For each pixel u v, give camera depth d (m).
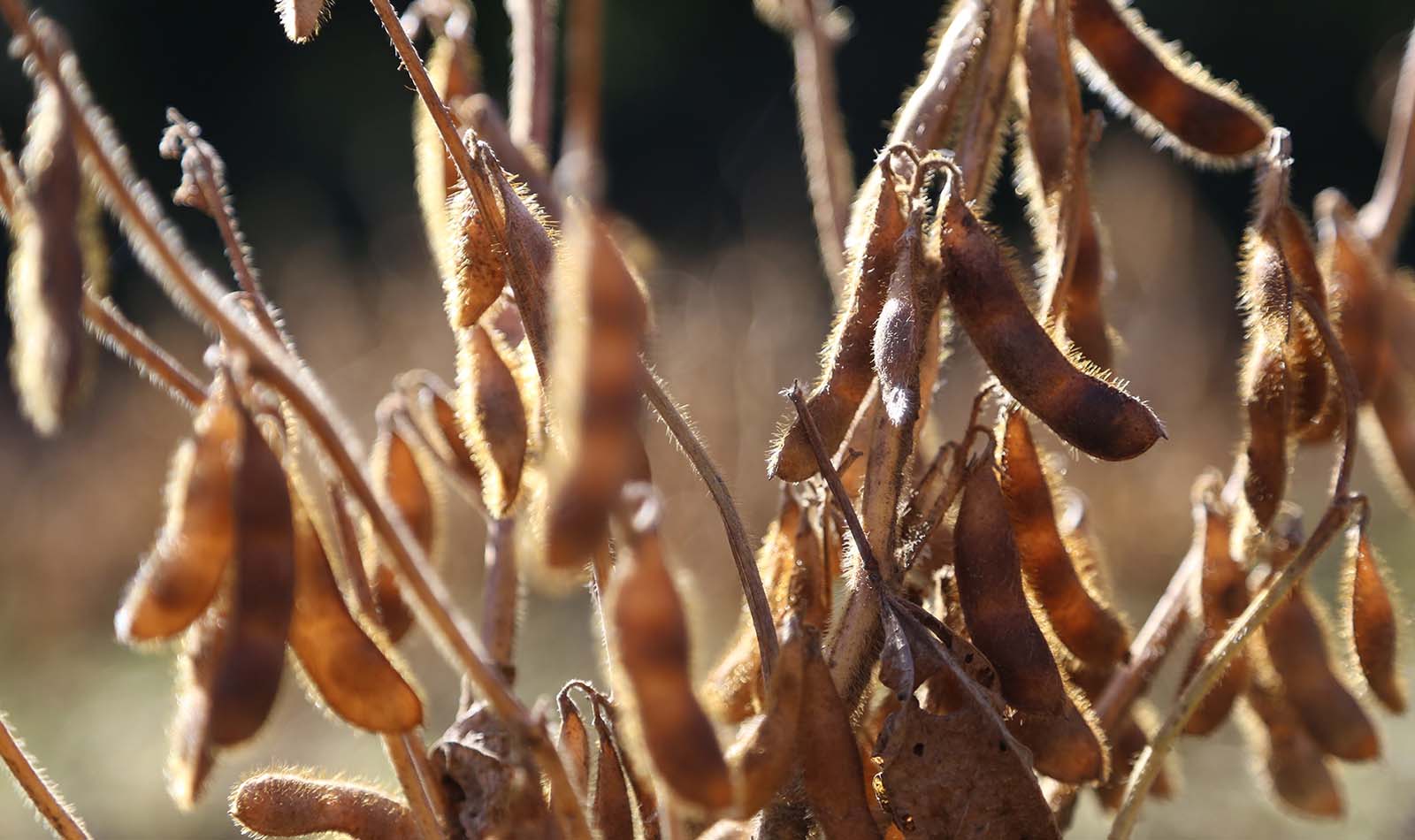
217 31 7.66
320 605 0.81
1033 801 0.84
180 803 0.80
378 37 7.39
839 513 0.89
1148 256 4.06
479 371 0.87
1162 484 3.62
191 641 0.81
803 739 0.82
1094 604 0.88
